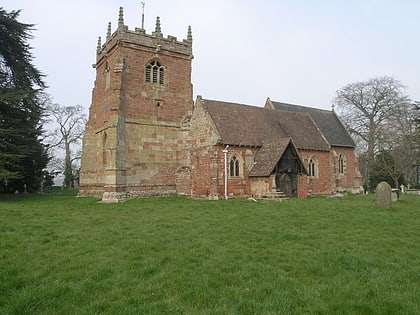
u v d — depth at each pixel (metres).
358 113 53.00
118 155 30.98
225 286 7.14
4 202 27.48
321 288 6.98
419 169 56.84
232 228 13.88
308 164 36.25
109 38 35.34
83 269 8.27
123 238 11.87
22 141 33.62
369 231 13.06
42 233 12.77
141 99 33.66
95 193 36.59
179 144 35.16
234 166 31.80
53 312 5.89
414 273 7.88
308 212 19.02
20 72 34.91
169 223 15.29
